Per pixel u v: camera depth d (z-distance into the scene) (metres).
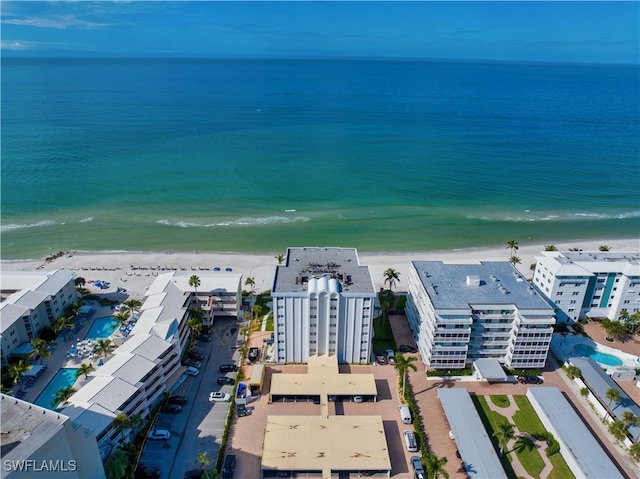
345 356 125.81
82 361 124.94
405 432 101.94
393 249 196.12
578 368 119.12
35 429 70.44
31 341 122.56
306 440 97.38
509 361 122.19
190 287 142.50
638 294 141.00
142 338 114.62
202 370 123.50
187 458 96.69
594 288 142.25
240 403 109.50
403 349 132.00
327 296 117.19
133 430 99.56
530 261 186.12
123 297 157.25
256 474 93.19
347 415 107.00
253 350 128.38
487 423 106.12
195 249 193.88
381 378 120.88
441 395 110.75
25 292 134.50
